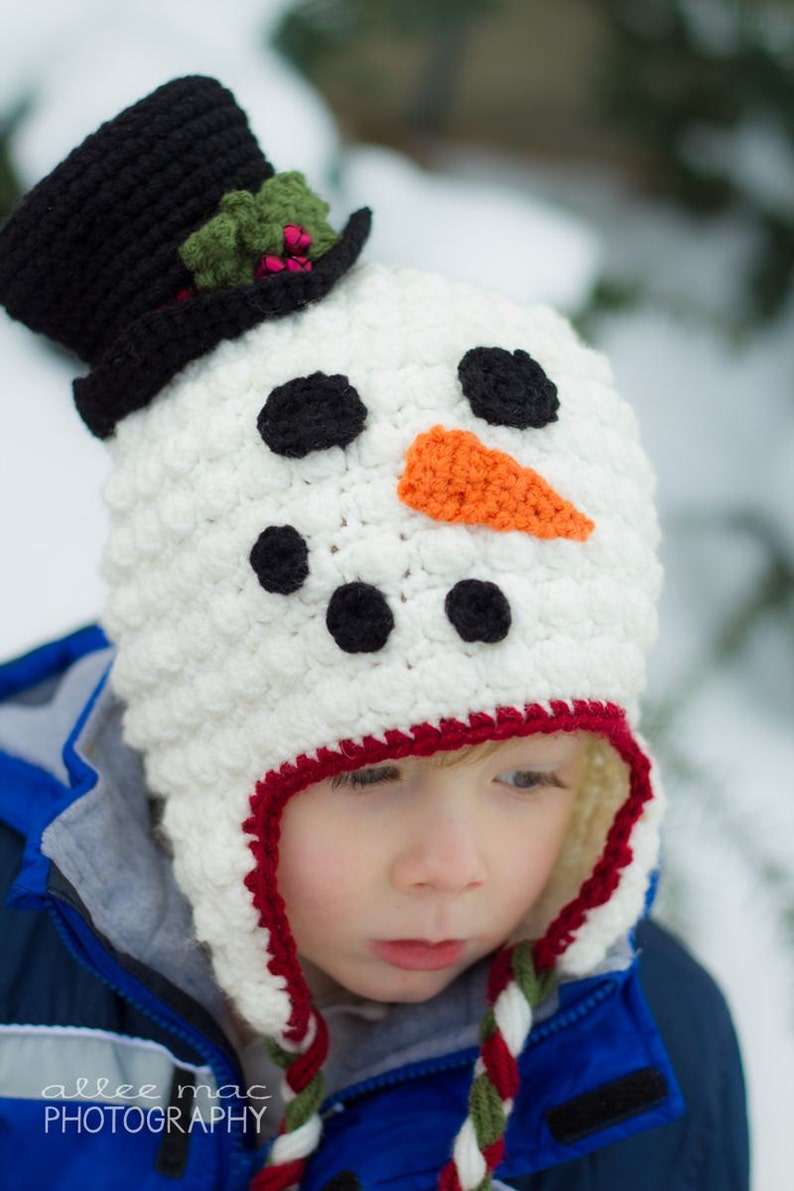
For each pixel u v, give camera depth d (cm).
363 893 107
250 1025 117
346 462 99
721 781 180
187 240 104
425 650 96
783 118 232
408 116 286
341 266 107
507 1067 107
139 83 187
